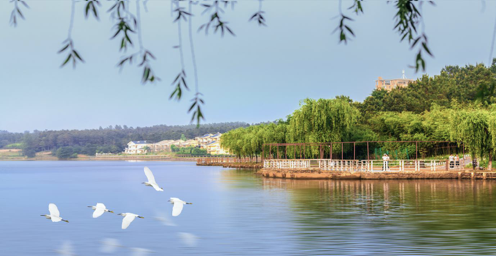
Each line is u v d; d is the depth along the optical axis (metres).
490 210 40.25
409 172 70.56
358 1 10.33
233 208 44.22
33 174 134.25
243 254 26.38
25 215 42.91
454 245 27.38
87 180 100.12
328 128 85.00
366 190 57.72
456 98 124.19
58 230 34.72
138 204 50.94
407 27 10.38
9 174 135.25
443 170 72.81
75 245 29.73
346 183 67.94
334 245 27.86
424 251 26.03
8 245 29.86
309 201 48.06
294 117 87.00
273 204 46.31
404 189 58.12
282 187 64.19
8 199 58.28
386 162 74.06
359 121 114.00
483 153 69.88
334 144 85.81
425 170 73.19
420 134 91.94
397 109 125.44
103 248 28.81
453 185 62.69
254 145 125.12
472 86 128.62
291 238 30.05
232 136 155.00
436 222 34.75
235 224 35.59
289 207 43.94
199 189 66.75
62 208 47.91
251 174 103.62
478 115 69.25
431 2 9.46
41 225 36.94
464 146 71.50
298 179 77.06
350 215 38.56
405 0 10.14
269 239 29.95
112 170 162.88
